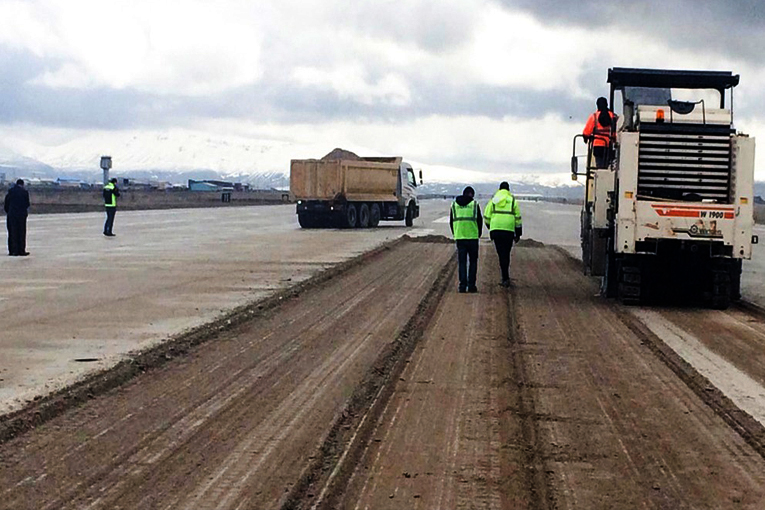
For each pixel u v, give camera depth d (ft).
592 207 57.52
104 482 20.11
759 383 31.48
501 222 58.39
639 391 29.94
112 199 104.01
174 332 38.88
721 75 53.57
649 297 53.11
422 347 36.99
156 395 28.17
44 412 25.55
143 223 137.69
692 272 51.70
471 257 55.83
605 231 55.06
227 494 19.43
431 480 20.61
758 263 85.05
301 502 19.08
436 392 29.17
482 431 24.67
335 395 28.40
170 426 24.67
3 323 41.06
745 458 22.77
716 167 49.29
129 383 29.78
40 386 28.60
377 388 29.50
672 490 20.29
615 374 32.50
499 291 56.95
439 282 60.39
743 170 49.06
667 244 49.32
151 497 19.20
